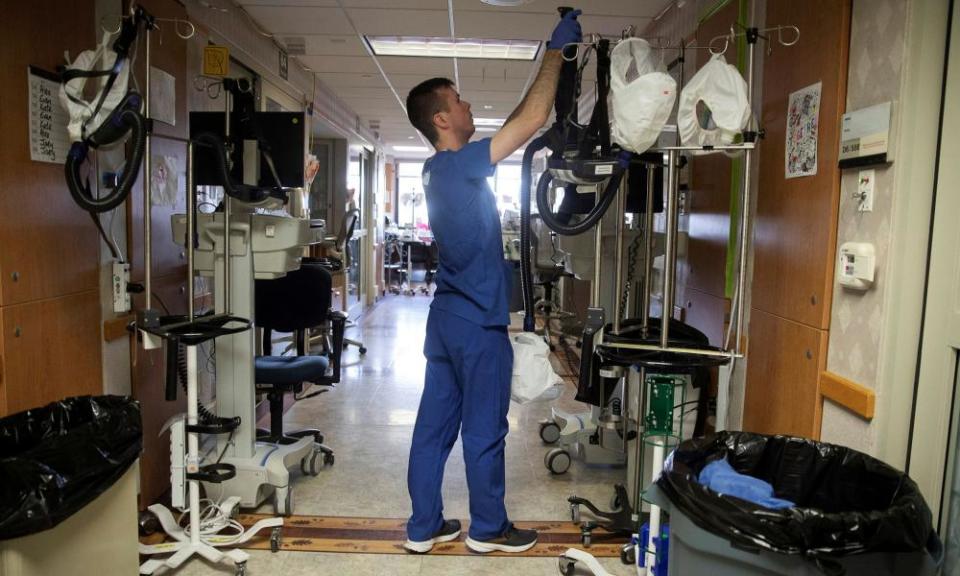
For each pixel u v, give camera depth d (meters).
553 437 3.61
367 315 8.16
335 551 2.39
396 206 14.17
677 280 3.77
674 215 1.98
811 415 2.04
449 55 5.21
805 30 2.12
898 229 1.66
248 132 2.57
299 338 3.77
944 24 1.59
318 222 3.04
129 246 2.62
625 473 3.18
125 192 1.94
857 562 1.13
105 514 1.74
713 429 2.98
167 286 2.93
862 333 1.80
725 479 1.37
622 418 2.59
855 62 1.85
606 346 2.06
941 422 1.63
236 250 2.62
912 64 1.61
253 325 2.66
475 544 2.38
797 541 1.14
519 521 2.65
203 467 2.33
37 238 2.06
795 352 2.16
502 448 2.39
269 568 2.27
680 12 3.83
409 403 4.32
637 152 1.88
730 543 1.19
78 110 1.91
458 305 2.31
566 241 3.23
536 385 2.35
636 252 2.93
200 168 2.65
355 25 4.40
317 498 2.85
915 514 1.17
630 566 2.30
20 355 1.98
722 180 3.00
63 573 1.59
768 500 1.31
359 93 6.80
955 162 1.57
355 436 3.66
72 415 1.88
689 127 1.93
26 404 2.01
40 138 2.07
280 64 4.98
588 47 1.94
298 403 4.31
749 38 1.91
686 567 1.31
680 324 2.44
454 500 2.87
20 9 1.96
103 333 2.44
